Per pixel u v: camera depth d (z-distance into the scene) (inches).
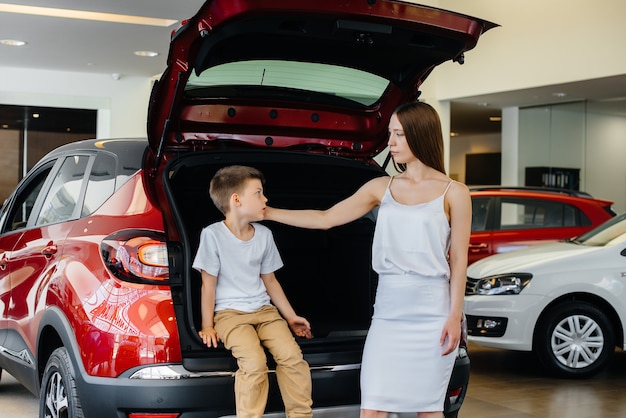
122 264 130.3
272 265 139.6
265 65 142.0
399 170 132.7
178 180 157.0
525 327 256.4
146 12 360.2
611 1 504.7
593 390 241.3
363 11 124.4
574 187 617.6
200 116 149.5
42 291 154.4
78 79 517.0
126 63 480.1
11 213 194.7
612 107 593.3
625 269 257.0
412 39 134.5
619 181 585.3
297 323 139.9
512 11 568.4
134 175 143.2
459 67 610.5
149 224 133.3
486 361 291.4
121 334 126.6
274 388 131.0
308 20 124.6
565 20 532.7
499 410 215.2
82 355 131.6
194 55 128.6
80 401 132.0
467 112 706.8
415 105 121.0
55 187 171.5
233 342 128.7
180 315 128.4
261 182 135.5
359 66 146.1
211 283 133.0
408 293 118.5
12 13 360.5
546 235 367.9
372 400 119.3
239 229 136.1
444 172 122.3
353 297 162.9
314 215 131.6
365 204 127.7
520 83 564.4
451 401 142.8
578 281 255.6
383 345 119.5
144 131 533.3
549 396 232.8
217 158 147.0
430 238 118.4
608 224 294.2
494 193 377.4
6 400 218.7
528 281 257.3
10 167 511.2
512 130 668.1
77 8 353.4
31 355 162.2
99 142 164.6
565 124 628.7
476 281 267.3
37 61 477.4
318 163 155.5
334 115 160.6
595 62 514.9
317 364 134.4
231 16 119.0
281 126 157.2
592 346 258.1
